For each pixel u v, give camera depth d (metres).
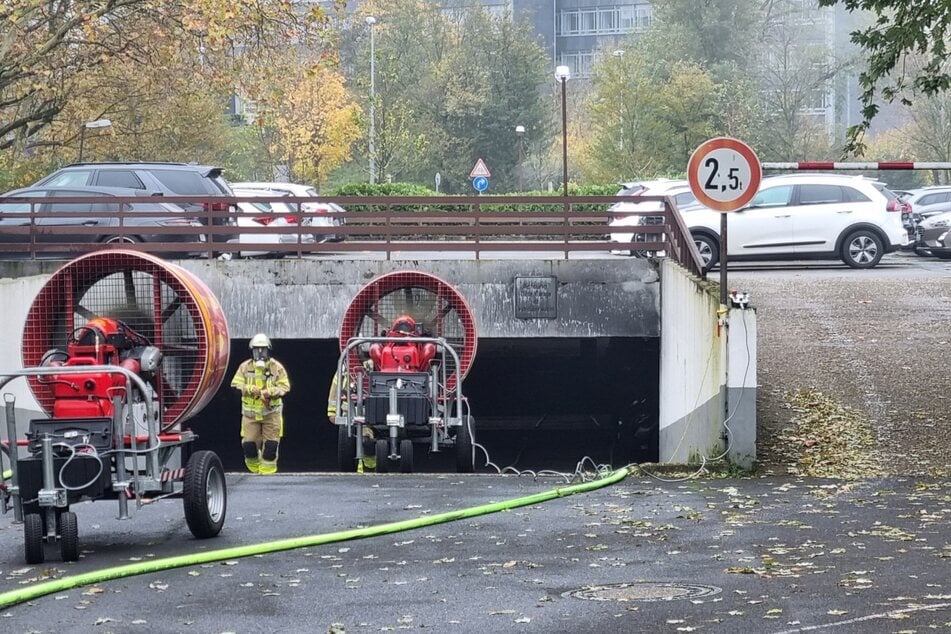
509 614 8.16
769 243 29.11
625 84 68.00
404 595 8.84
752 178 14.73
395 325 17.86
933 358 18.12
